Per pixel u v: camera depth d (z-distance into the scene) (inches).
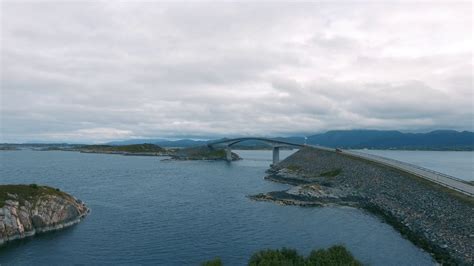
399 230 2957.7
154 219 3292.3
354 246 2551.7
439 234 2561.5
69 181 5831.7
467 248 2209.6
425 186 3636.8
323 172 6013.8
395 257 2326.5
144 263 2230.6
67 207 3127.5
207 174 7357.3
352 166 5698.8
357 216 3454.7
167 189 5142.7
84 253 2380.7
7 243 2536.9
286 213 3570.4
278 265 1542.8
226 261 2267.5
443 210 2908.5
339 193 4325.8
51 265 2175.2
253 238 2733.8
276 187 5388.8
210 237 2748.5
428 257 2322.8
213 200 4261.8
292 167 7180.1
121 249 2466.8
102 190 4953.3
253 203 4069.9
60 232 2832.2
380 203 3774.6
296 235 2819.9
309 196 4222.4
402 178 4220.0
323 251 1681.8
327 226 3083.2
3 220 2637.8
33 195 2994.6
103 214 3459.6
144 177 6643.7
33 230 2783.0
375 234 2847.0
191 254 2384.4
